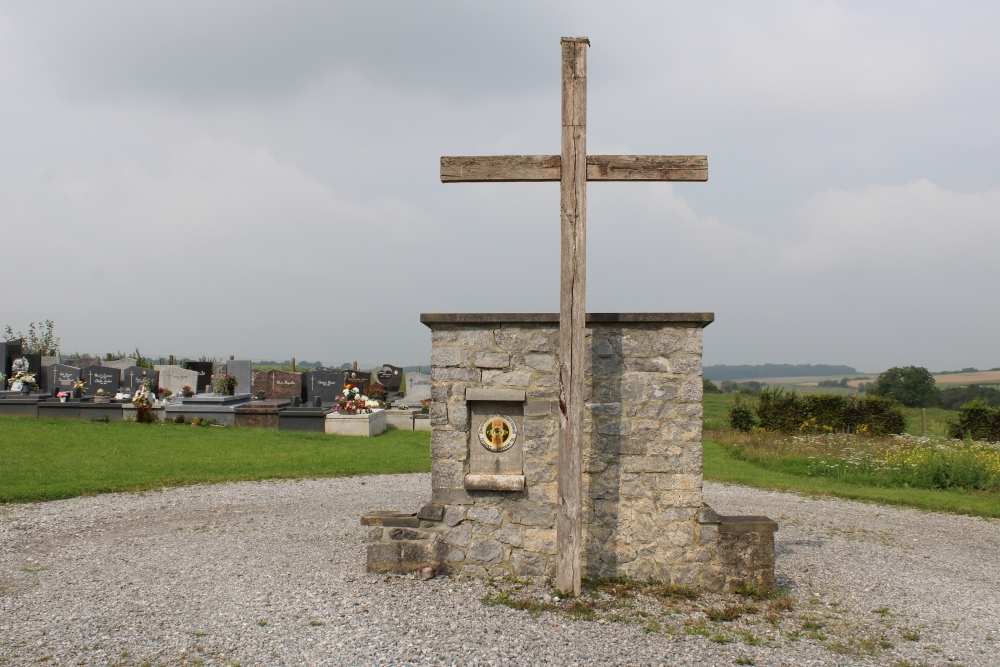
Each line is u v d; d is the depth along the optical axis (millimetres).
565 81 6859
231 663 5160
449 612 6246
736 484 14180
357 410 19156
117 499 10938
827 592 7270
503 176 7004
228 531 9148
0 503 10414
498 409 7273
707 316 7023
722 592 6980
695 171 6926
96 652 5320
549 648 5516
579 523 6688
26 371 22047
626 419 7117
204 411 19594
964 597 7207
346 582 7062
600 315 7094
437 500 7297
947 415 30234
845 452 17016
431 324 7301
